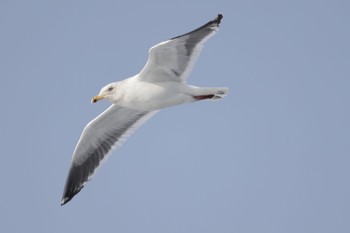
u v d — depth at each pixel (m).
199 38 13.16
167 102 13.79
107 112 14.75
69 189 15.30
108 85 13.99
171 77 13.59
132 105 13.96
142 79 13.68
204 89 13.66
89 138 15.17
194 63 13.31
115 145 15.23
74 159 15.32
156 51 12.98
